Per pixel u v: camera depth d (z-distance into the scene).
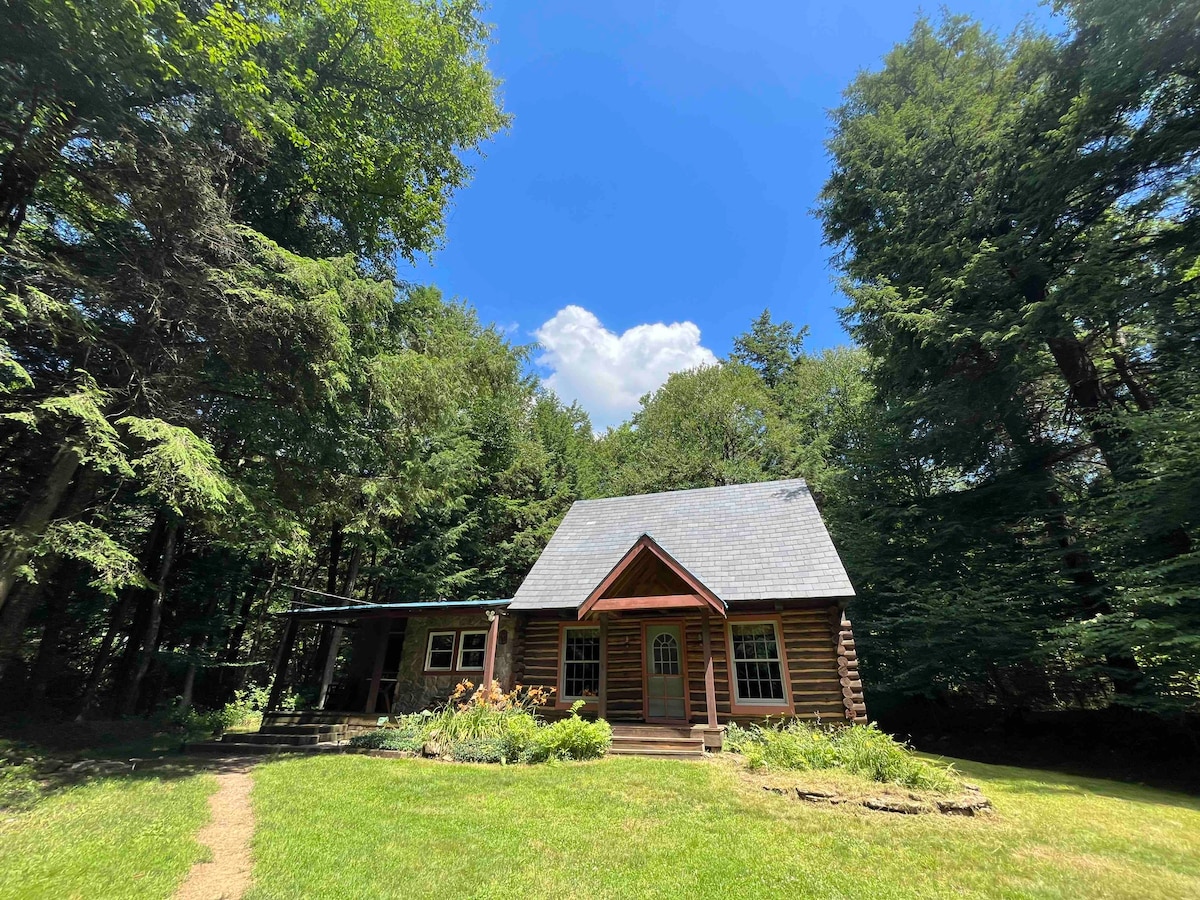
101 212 10.28
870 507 19.86
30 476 11.77
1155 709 11.21
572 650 14.19
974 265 15.10
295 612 15.28
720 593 12.52
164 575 16.59
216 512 11.60
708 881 4.86
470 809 6.92
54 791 7.84
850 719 11.16
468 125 16.84
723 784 7.95
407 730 11.67
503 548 26.47
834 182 20.66
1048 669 15.43
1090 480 16.39
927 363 17.45
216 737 13.73
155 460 8.92
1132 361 14.73
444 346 19.03
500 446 27.83
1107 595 13.56
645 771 8.73
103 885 4.60
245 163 11.55
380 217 16.31
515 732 10.18
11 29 7.80
